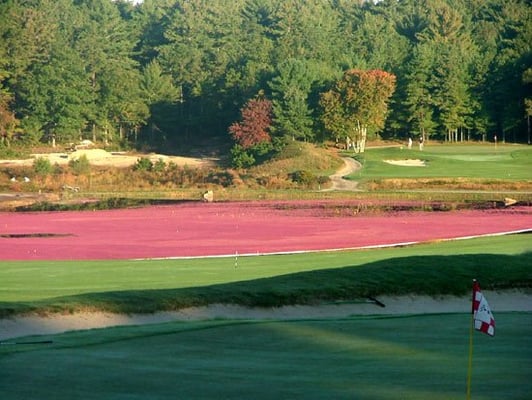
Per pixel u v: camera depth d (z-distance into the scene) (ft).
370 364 71.41
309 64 605.73
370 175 433.07
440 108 611.47
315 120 574.97
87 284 129.08
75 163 471.62
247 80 629.51
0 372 67.26
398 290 116.67
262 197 367.86
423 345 80.59
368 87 550.77
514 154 501.15
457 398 59.57
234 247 197.06
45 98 610.65
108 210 317.83
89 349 77.36
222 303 105.81
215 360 72.95
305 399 59.16
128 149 625.41
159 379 65.26
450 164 464.24
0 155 536.01
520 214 274.36
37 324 93.04
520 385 63.46
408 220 259.39
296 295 110.32
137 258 176.76
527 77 577.43
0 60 611.06
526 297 120.67
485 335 86.28
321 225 248.93
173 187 423.64
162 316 99.96
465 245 181.16
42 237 225.35
